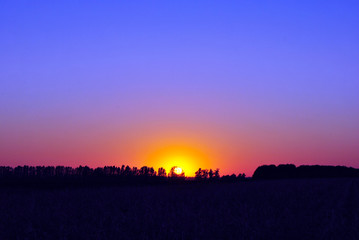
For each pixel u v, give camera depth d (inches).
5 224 884.6
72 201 1349.7
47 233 781.9
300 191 1926.7
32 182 2068.2
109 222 920.9
